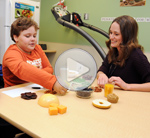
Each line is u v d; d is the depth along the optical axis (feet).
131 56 3.80
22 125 1.72
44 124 1.77
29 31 3.50
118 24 3.68
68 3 8.96
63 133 1.62
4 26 6.91
